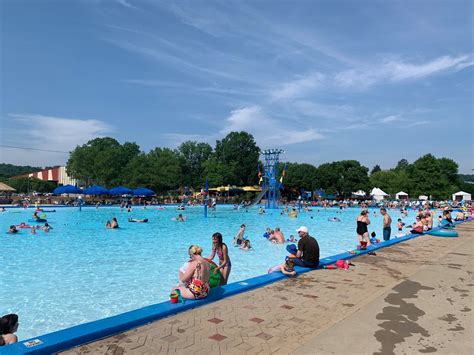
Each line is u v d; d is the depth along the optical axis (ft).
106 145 240.73
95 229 72.84
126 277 32.17
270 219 105.60
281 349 14.37
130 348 14.25
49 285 29.37
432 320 17.76
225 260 24.75
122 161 224.53
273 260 40.98
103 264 37.86
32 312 23.06
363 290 23.48
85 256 42.57
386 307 19.88
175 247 50.19
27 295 26.63
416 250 40.81
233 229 76.84
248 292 22.82
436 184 248.73
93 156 190.29
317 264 30.14
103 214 114.21
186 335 15.70
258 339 15.34
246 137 277.44
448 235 54.19
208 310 19.15
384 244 43.88
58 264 37.78
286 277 27.02
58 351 13.88
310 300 21.15
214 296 20.88
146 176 191.11
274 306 19.97
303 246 30.14
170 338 15.33
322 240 60.90
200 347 14.44
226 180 245.65
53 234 64.18
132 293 27.17
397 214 140.67
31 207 130.93
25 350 13.21
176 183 205.57
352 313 18.83
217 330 16.31
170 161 206.39
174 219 100.68
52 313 22.88
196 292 19.85
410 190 255.70
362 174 238.07
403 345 14.78
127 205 138.72
